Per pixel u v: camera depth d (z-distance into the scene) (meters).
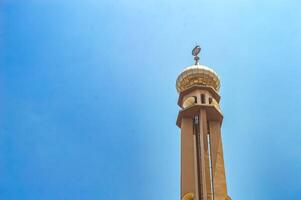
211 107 61.16
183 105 64.12
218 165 57.19
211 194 54.12
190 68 67.25
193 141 60.16
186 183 56.41
